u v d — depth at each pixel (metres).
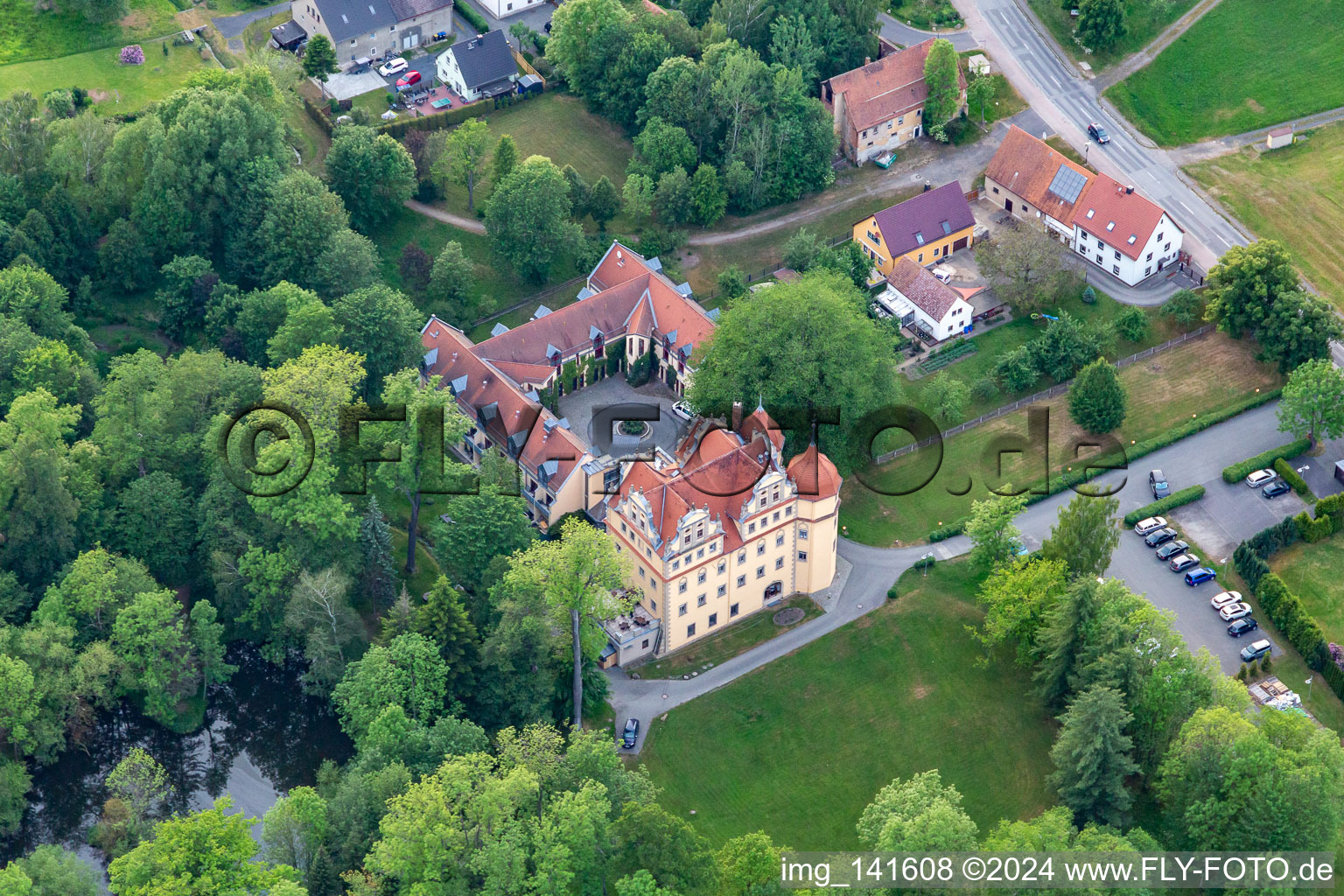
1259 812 157.75
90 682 174.00
